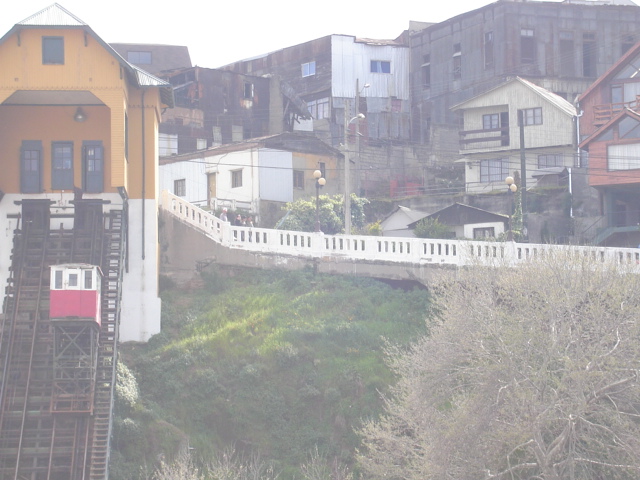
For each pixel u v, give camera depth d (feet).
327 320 124.57
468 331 99.50
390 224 189.47
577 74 230.68
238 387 114.42
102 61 121.90
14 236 123.13
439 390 98.73
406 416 99.35
